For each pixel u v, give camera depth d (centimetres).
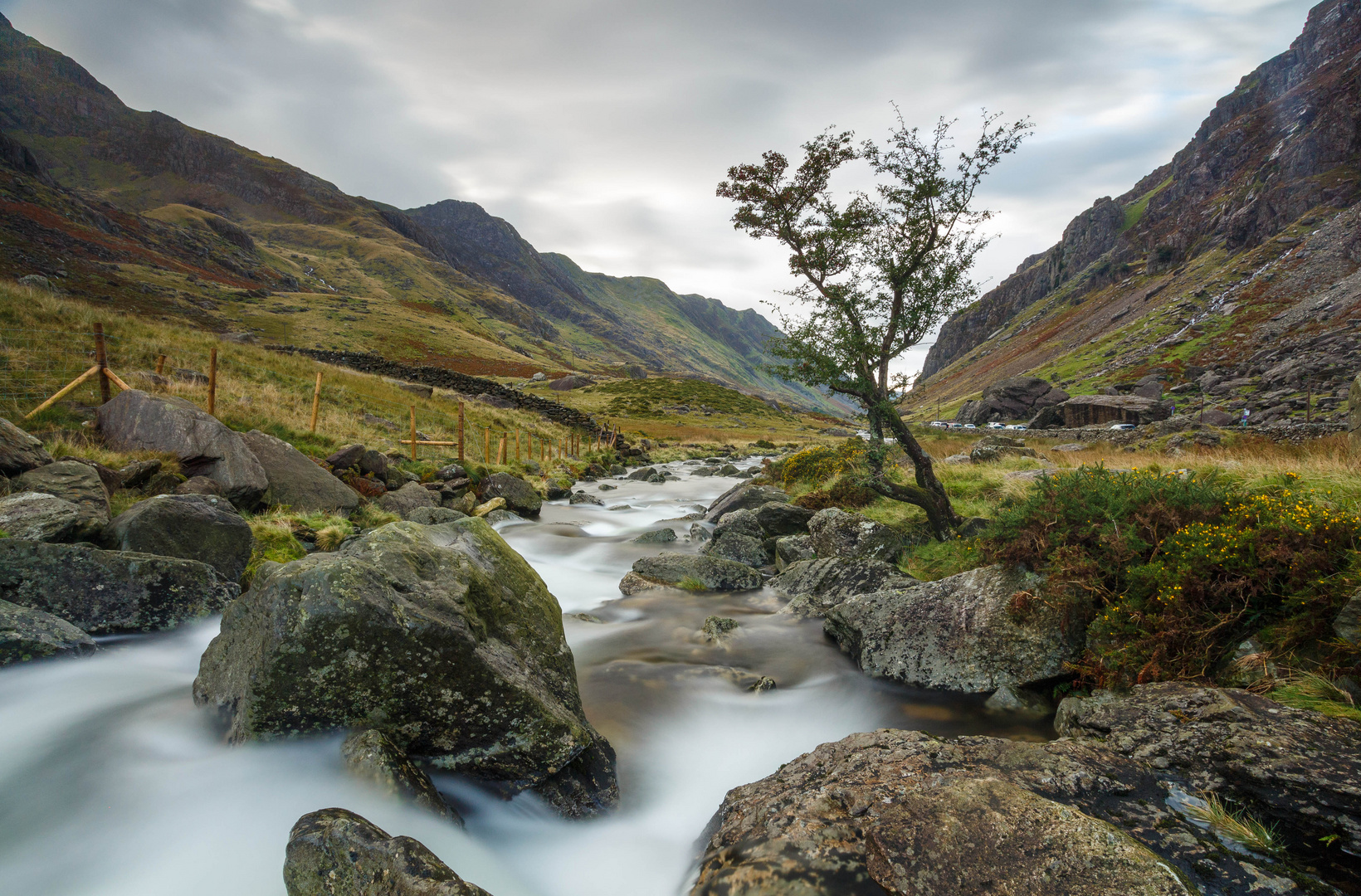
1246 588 622
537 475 2866
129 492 1054
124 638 702
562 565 1506
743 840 418
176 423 1234
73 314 2161
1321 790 400
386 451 2047
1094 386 9956
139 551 818
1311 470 952
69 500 880
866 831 394
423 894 329
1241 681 564
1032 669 725
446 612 531
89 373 1403
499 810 510
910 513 1480
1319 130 13962
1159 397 7300
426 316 16388
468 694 509
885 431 1338
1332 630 549
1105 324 15412
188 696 599
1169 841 387
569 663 655
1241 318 9938
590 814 535
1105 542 745
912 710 732
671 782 617
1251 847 387
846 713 740
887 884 355
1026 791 404
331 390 2775
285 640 467
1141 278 17125
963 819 384
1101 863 342
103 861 423
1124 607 678
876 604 885
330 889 352
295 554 1062
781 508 1641
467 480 2081
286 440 1736
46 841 436
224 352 2638
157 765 497
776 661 892
